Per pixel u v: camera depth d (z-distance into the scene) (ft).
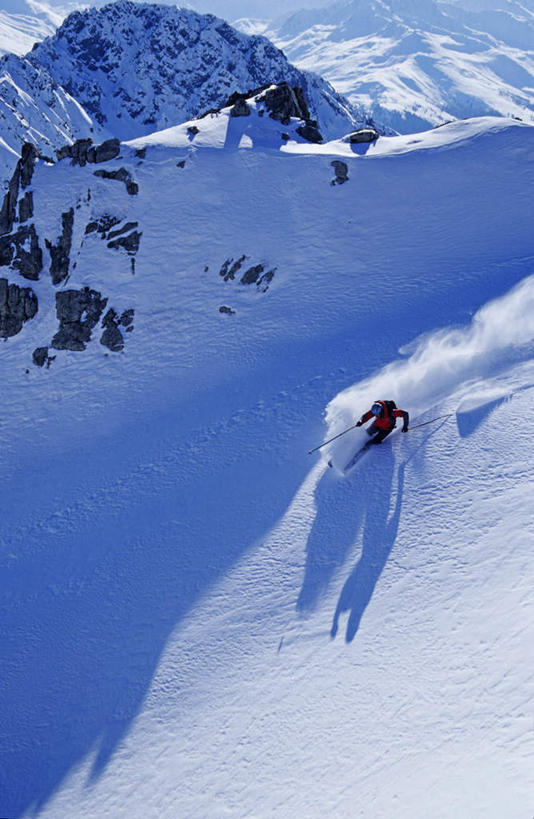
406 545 42.83
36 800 38.58
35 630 56.49
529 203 114.32
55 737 43.27
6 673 52.01
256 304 111.96
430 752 27.94
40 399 108.27
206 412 90.07
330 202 124.98
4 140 608.60
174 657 45.14
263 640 42.04
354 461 55.93
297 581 46.01
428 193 122.52
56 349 115.34
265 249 119.55
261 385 90.99
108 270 122.31
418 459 51.34
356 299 104.27
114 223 127.65
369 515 48.14
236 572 50.98
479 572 37.04
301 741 32.76
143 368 108.06
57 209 130.31
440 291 97.45
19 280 123.75
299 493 57.62
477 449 49.01
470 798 24.45
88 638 52.31
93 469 86.74
